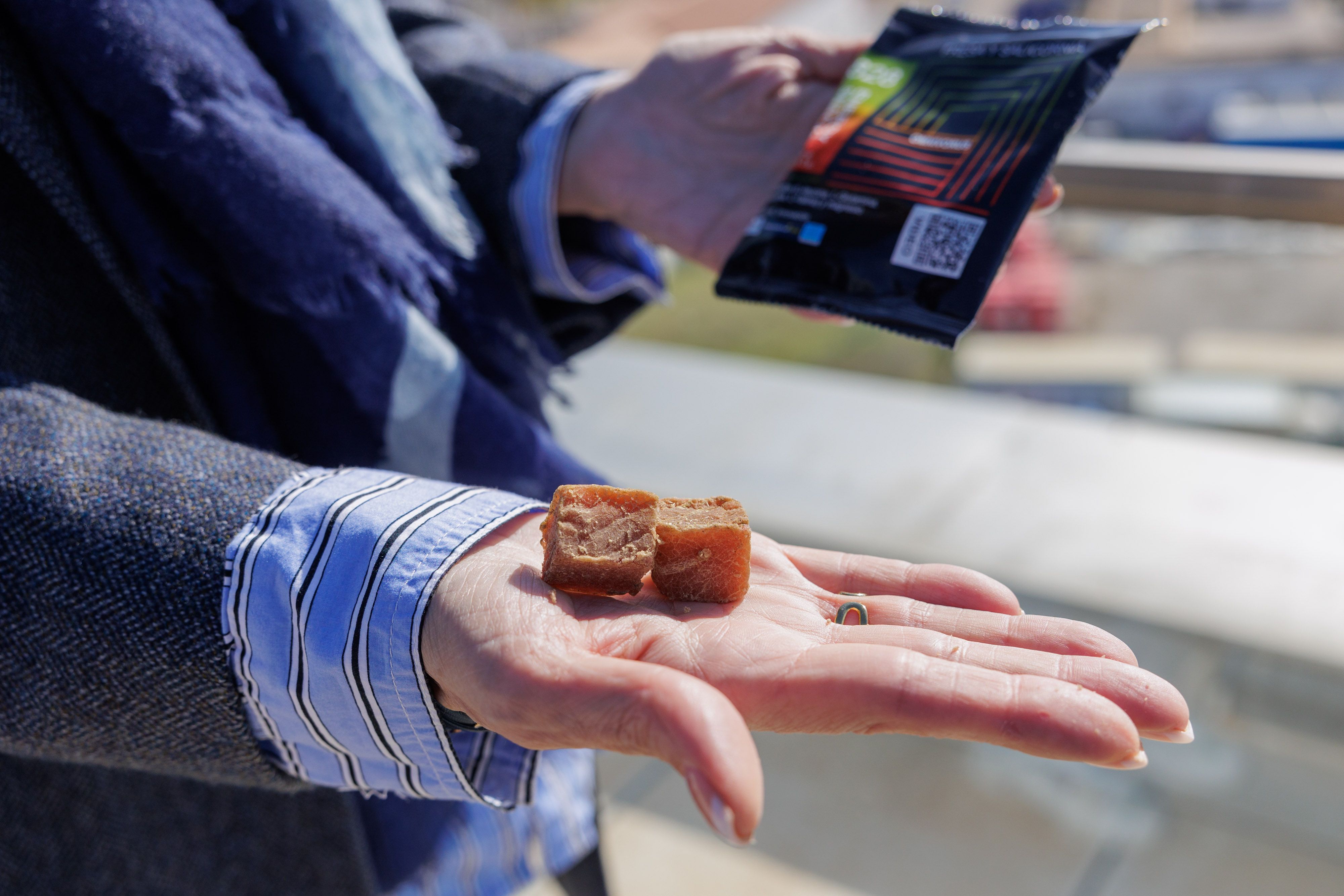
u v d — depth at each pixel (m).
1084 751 0.36
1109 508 0.95
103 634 0.41
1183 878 0.81
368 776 0.44
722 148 0.56
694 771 0.34
